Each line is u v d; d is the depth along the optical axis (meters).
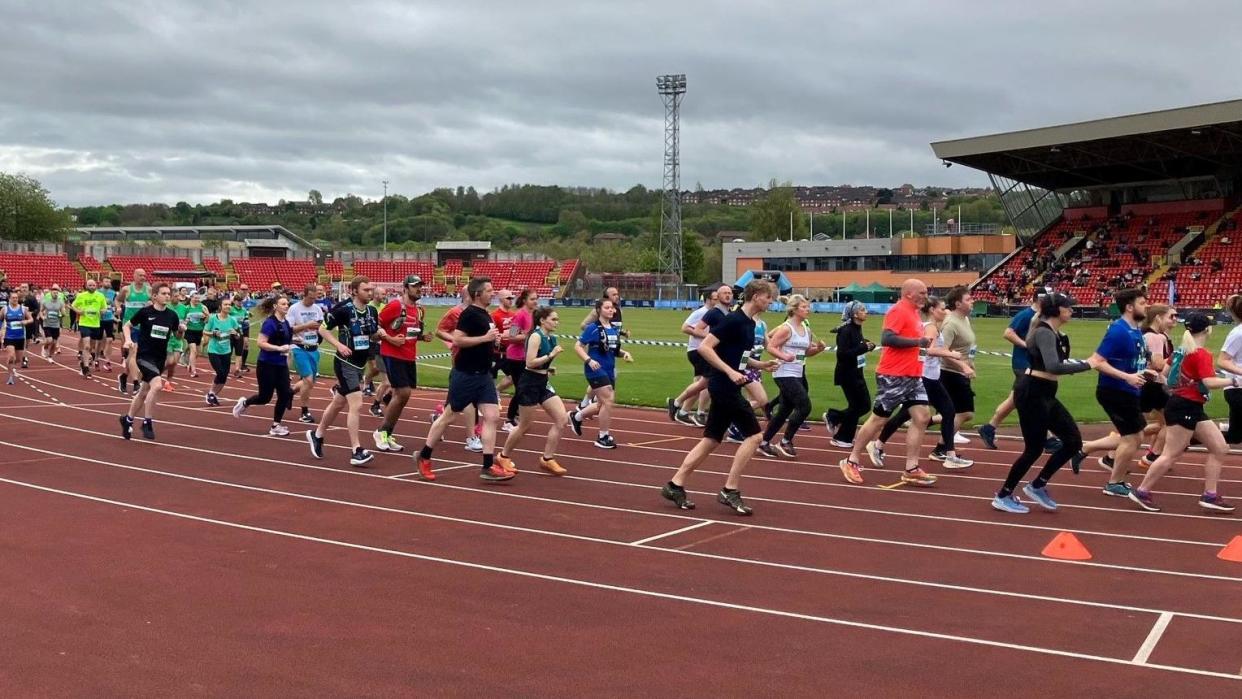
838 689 5.00
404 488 10.08
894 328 10.22
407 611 6.17
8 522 8.45
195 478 10.48
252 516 8.73
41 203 107.44
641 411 16.94
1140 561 7.46
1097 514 9.12
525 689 4.98
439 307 72.31
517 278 87.44
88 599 6.35
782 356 11.92
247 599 6.38
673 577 6.95
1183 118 45.25
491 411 10.38
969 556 7.57
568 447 13.03
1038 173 59.88
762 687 5.02
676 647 5.58
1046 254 60.84
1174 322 10.91
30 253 74.88
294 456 11.94
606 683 5.06
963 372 12.05
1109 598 6.53
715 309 12.57
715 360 8.78
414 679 5.10
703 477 10.90
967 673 5.21
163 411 16.14
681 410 15.41
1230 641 5.71
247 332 22.91
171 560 7.28
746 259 84.19
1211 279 51.25
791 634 5.80
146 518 8.62
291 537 7.99
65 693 4.90
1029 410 9.02
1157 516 9.05
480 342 10.06
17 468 10.97
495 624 5.94
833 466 11.66
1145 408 10.74
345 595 6.48
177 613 6.09
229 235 134.00
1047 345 8.86
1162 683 5.09
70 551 7.51
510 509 9.11
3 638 5.65
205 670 5.20
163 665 5.26
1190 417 9.04
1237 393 9.93
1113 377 9.55
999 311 57.12
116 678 5.09
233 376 22.95
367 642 5.62
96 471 10.82
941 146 55.28
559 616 6.10
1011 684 5.07
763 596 6.53
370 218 199.38
